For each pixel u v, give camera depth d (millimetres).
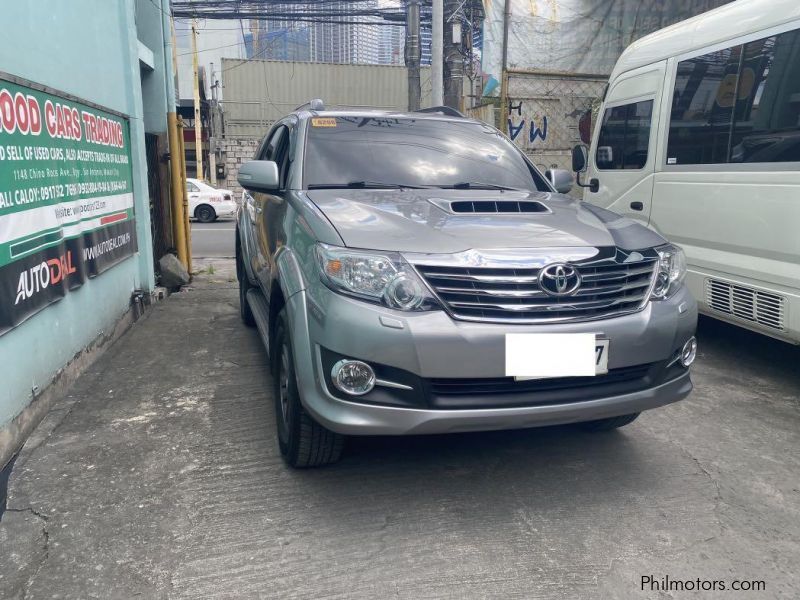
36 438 3615
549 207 3512
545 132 10180
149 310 6766
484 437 3703
